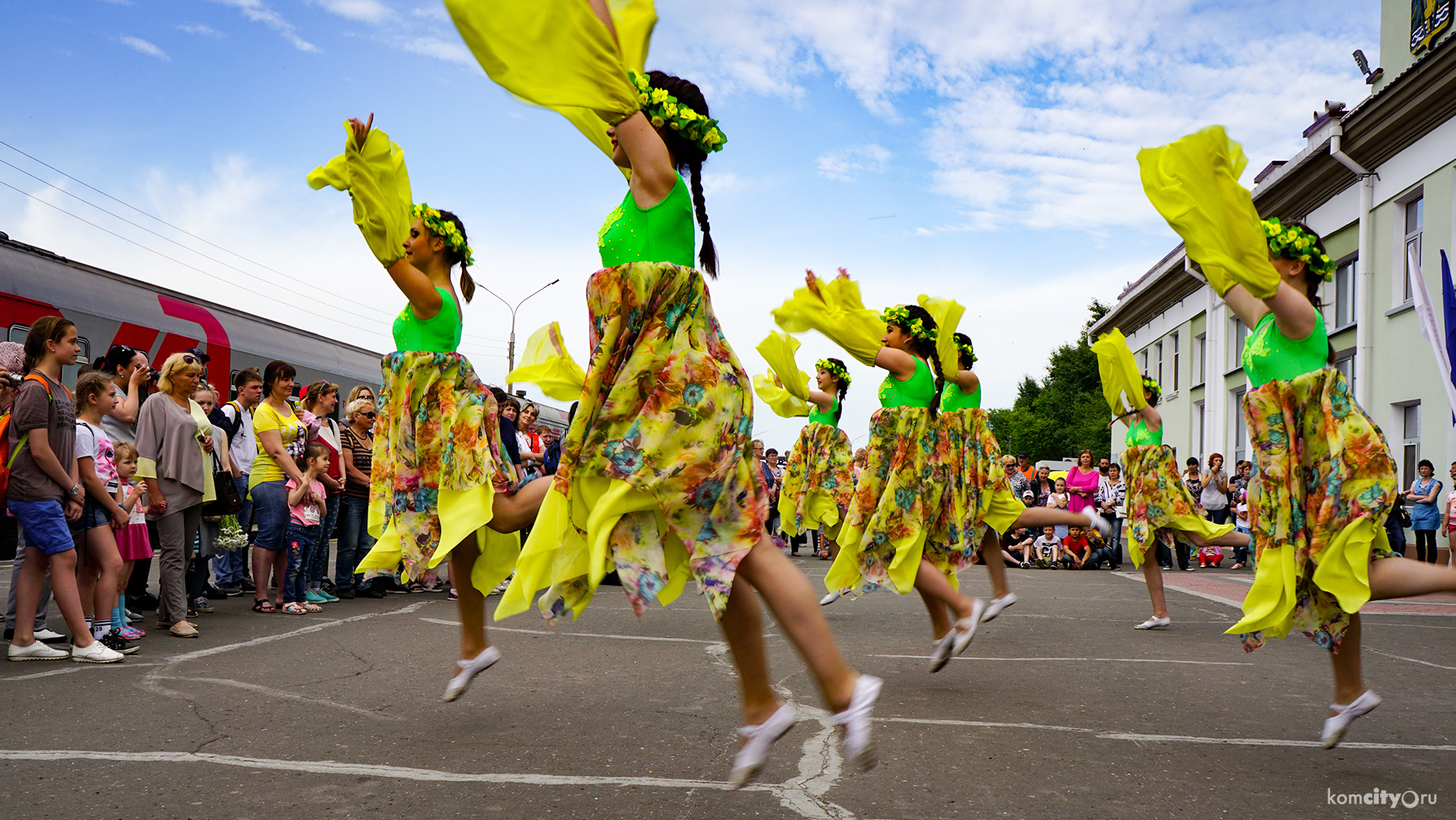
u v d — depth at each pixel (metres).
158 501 5.58
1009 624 6.80
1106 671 4.88
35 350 4.81
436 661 4.88
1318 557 3.14
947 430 5.18
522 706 3.90
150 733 3.40
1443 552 13.05
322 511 7.12
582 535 2.70
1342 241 16.06
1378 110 14.26
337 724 3.56
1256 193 18.14
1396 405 14.53
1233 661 5.23
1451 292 10.92
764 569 2.49
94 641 4.85
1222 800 2.83
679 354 2.62
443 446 3.59
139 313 12.38
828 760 3.19
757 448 15.94
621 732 3.51
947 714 3.87
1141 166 3.42
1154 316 26.36
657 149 2.68
